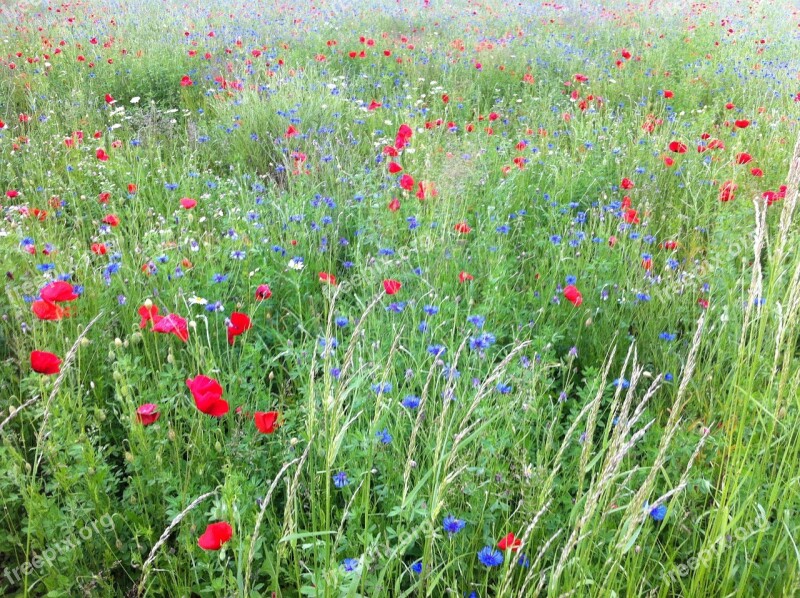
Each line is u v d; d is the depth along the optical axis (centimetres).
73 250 393
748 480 225
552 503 232
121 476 279
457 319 346
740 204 466
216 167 617
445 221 407
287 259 402
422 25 1317
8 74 842
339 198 490
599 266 379
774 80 879
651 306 363
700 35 1168
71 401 248
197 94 829
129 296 348
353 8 1495
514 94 786
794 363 273
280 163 609
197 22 1195
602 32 1275
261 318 352
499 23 1389
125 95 834
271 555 217
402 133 508
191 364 293
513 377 276
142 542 236
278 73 790
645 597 212
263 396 280
